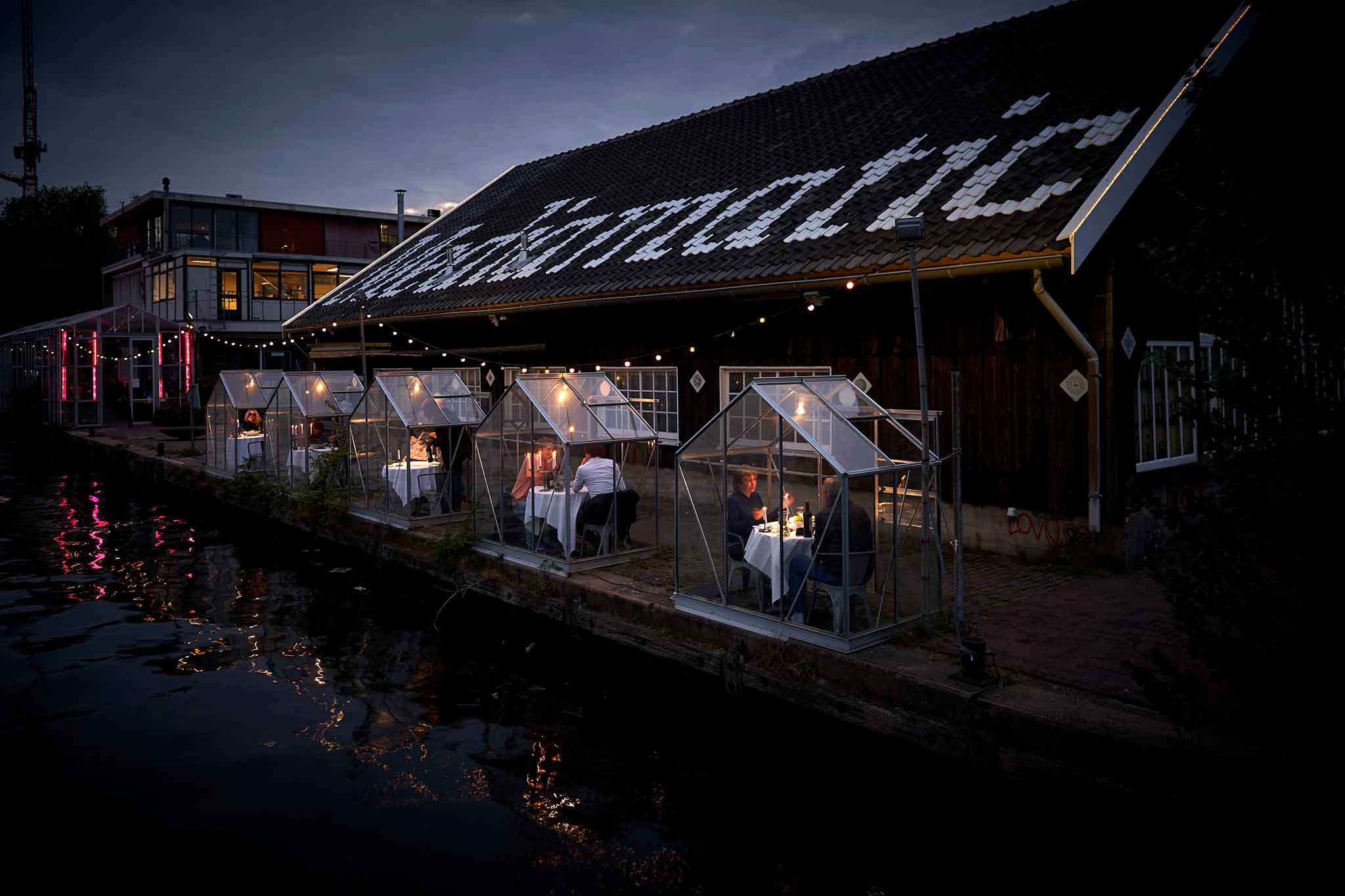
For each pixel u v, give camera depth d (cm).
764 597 736
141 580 1165
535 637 921
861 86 1530
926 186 1053
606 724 714
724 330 1255
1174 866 452
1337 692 362
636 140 2017
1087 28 1224
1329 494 355
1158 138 866
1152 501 421
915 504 714
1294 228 368
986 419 953
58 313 4838
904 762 592
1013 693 561
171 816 557
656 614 792
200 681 795
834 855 517
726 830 546
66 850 516
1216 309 398
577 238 1619
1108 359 852
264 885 482
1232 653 391
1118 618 714
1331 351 372
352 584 1143
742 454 750
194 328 2947
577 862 509
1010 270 832
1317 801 369
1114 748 489
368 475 1263
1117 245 848
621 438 988
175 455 2077
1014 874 489
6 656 855
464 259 1898
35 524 1552
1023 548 927
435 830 543
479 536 1050
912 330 1022
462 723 711
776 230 1168
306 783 602
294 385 1494
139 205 3594
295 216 3700
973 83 1273
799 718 660
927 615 705
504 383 1720
